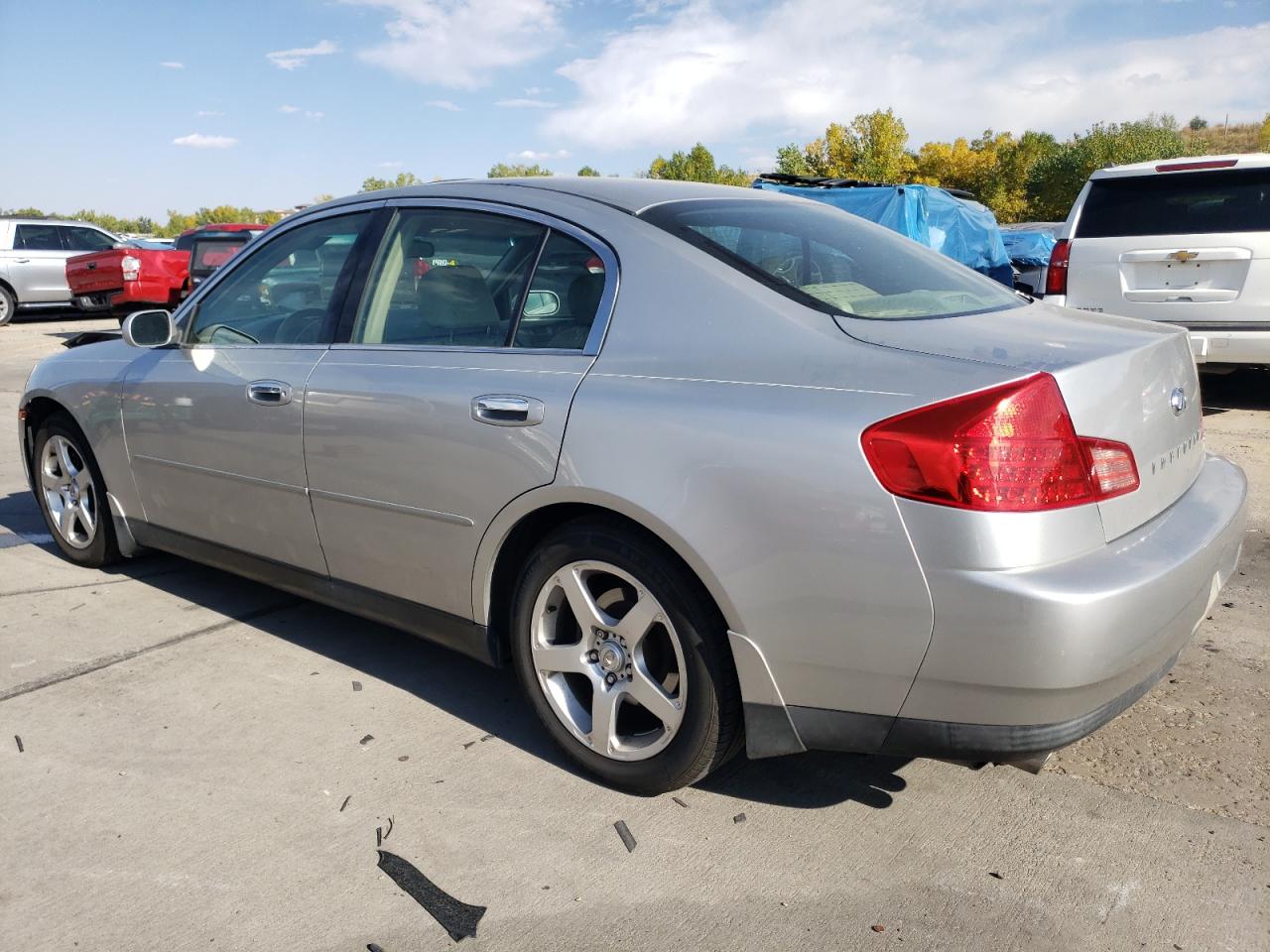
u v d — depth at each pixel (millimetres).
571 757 2863
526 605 2848
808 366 2379
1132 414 2338
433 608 3102
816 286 2658
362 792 2775
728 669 2490
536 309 2896
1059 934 2193
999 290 3123
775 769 2900
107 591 4359
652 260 2727
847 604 2230
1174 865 2420
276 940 2203
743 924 2240
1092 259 7703
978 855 2475
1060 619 2053
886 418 2180
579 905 2309
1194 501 2613
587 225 2887
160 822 2635
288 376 3375
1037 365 2199
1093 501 2184
